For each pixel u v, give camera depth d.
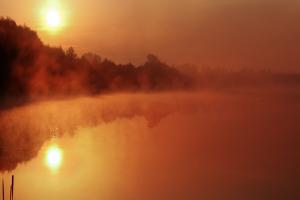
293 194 18.80
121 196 18.84
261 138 34.00
